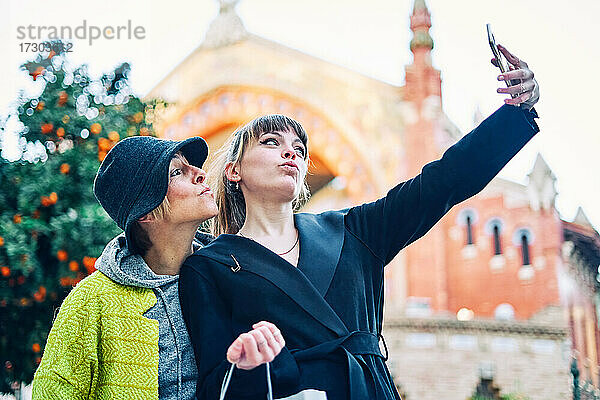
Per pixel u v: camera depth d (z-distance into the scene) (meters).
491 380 14.85
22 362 6.14
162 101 7.27
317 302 2.10
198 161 2.45
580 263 15.89
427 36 16.22
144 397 2.22
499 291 15.75
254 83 16.41
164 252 2.39
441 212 2.25
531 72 2.21
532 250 15.73
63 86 6.68
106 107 6.75
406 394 14.87
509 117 2.19
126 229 2.27
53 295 6.11
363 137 16.17
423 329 15.12
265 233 2.25
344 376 2.04
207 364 2.08
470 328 15.05
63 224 6.08
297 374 2.00
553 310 15.31
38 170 6.27
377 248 2.27
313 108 16.38
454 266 16.03
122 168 2.33
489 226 16.03
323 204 16.27
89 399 2.29
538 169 15.95
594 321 15.71
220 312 2.16
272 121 2.31
